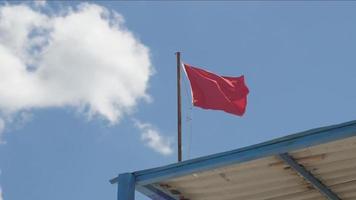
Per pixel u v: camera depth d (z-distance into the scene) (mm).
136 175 13117
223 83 22406
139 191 13594
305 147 11859
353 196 14273
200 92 22172
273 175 13344
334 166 12914
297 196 14391
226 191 14133
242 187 13922
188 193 14273
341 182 13625
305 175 13172
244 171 13141
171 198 14281
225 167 12891
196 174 13266
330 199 14281
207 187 13945
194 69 22391
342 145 12094
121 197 12852
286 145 11930
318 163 12805
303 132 11781
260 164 12836
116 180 13117
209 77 22344
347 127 11469
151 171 13016
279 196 14406
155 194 13820
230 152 12406
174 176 12891
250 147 12242
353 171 13109
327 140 11594
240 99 22391
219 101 22250
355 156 12484
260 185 13836
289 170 13109
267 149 12094
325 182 13641
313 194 14312
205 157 12617
